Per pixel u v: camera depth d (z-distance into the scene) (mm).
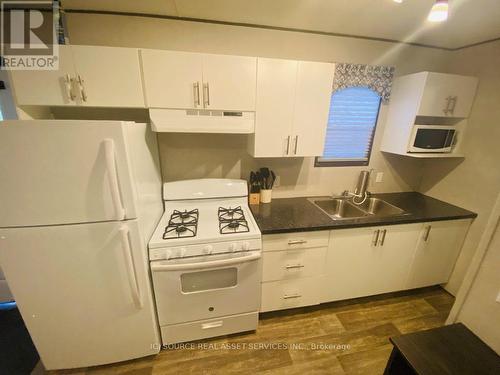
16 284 1189
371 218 1772
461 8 1368
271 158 2078
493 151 1790
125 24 1570
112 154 1056
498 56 1742
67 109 1637
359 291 1938
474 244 1927
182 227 1506
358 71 1970
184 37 1653
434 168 2285
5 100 1752
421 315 1928
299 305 1843
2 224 1081
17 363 1502
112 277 1266
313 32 1824
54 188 1074
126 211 1186
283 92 1578
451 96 1862
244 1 1381
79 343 1378
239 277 1505
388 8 1427
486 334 1117
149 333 1442
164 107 1447
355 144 2230
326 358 1561
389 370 1150
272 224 1629
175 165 1916
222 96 1497
